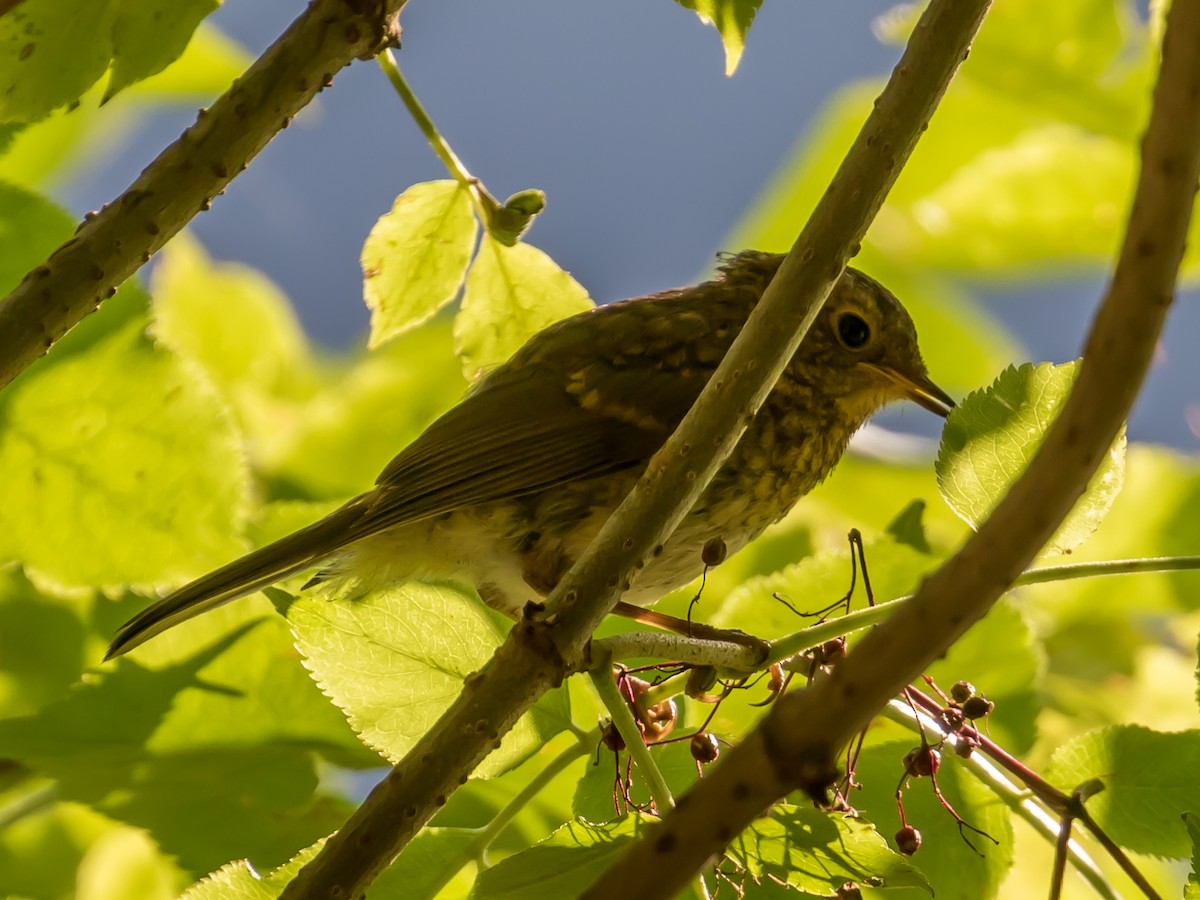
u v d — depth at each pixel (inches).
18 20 247.3
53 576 295.9
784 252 461.7
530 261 318.3
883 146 216.4
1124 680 426.6
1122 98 436.1
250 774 318.7
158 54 254.7
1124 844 272.8
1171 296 162.7
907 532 327.9
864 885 237.6
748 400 220.8
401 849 220.1
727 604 323.6
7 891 367.9
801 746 163.8
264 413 474.3
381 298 307.3
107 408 295.3
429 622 263.9
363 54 245.3
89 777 314.8
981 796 289.0
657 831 167.6
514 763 263.3
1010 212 471.8
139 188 237.3
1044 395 253.3
